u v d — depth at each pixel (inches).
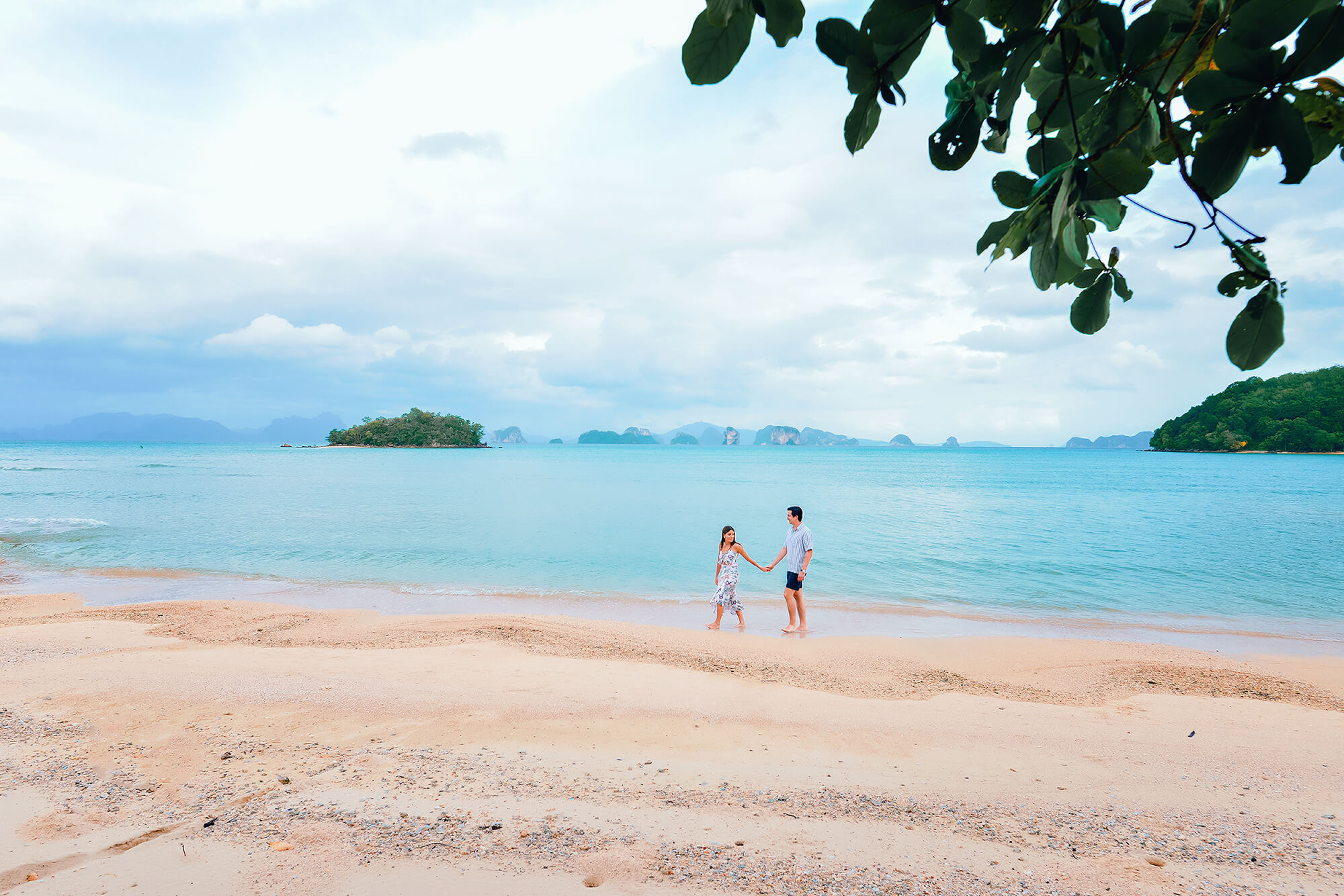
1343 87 33.5
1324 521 1036.5
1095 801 183.8
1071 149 43.6
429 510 1124.5
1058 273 47.0
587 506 1210.0
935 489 1785.2
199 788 180.4
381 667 305.6
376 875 137.1
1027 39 37.7
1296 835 164.6
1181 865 148.7
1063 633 430.3
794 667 327.0
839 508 1224.2
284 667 301.4
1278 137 33.4
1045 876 142.9
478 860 144.1
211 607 443.5
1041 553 730.2
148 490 1519.4
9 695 255.6
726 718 251.0
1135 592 551.5
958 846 156.3
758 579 602.5
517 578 589.0
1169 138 39.3
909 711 264.1
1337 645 406.6
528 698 267.1
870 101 38.4
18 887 128.8
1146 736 238.1
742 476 2485.2
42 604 471.2
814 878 140.2
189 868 137.8
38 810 163.3
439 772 194.9
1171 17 36.9
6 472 2295.8
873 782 195.0
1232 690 300.5
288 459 4023.1
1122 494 1620.3
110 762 195.6
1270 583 585.6
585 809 172.1
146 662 304.5
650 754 214.4
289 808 167.9
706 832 161.0
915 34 36.2
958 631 432.1
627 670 311.4
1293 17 30.4
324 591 532.7
